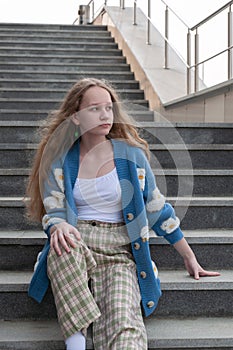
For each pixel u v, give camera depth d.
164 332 2.88
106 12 12.30
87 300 2.64
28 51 10.45
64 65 9.87
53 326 2.97
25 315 3.08
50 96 8.41
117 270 2.83
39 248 3.38
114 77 9.57
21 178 4.15
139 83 9.20
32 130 5.19
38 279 2.87
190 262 3.15
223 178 4.27
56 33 11.57
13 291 3.07
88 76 9.43
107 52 10.63
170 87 8.16
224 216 3.82
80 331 2.63
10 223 3.73
